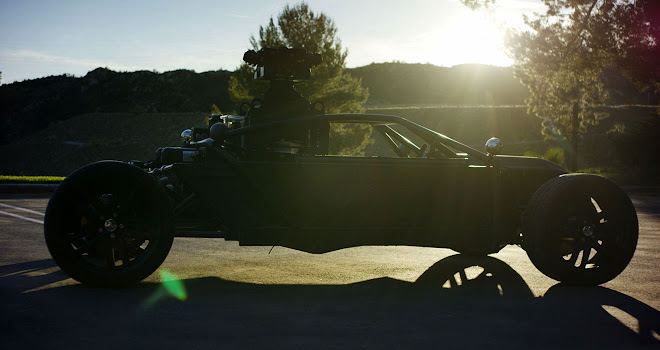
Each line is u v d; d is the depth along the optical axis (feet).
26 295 12.85
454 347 9.70
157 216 13.58
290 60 16.72
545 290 14.29
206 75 532.73
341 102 81.51
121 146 330.34
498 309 12.30
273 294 13.44
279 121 14.87
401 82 542.16
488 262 18.28
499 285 14.79
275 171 14.12
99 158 319.88
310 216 14.39
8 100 510.99
